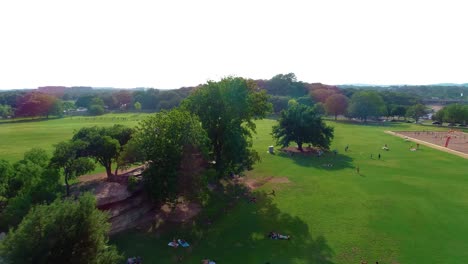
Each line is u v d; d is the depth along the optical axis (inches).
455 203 1732.3
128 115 6540.4
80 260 796.6
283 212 1599.4
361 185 2043.6
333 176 2250.2
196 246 1246.9
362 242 1293.1
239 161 1878.7
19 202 1069.1
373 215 1563.7
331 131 3043.8
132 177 1435.8
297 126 3004.4
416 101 7647.6
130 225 1382.9
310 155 2935.5
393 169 2463.1
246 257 1164.5
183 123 1521.9
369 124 5570.9
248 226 1433.3
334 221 1493.6
